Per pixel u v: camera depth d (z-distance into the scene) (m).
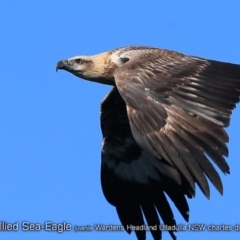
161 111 14.34
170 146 14.05
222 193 13.74
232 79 14.85
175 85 14.69
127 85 14.73
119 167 18.08
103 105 17.89
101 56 18.02
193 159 13.94
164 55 15.51
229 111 14.38
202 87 14.69
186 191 17.34
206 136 14.08
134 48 17.39
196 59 15.38
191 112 14.34
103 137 18.11
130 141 17.98
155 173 17.77
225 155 13.93
